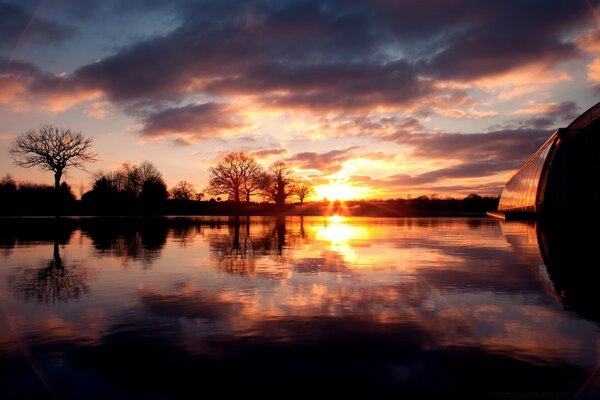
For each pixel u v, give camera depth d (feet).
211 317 20.93
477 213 240.94
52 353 16.34
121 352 16.38
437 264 37.70
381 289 27.14
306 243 58.75
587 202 79.15
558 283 28.63
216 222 129.49
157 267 36.81
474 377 14.07
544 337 17.76
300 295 25.59
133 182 250.16
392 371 14.55
